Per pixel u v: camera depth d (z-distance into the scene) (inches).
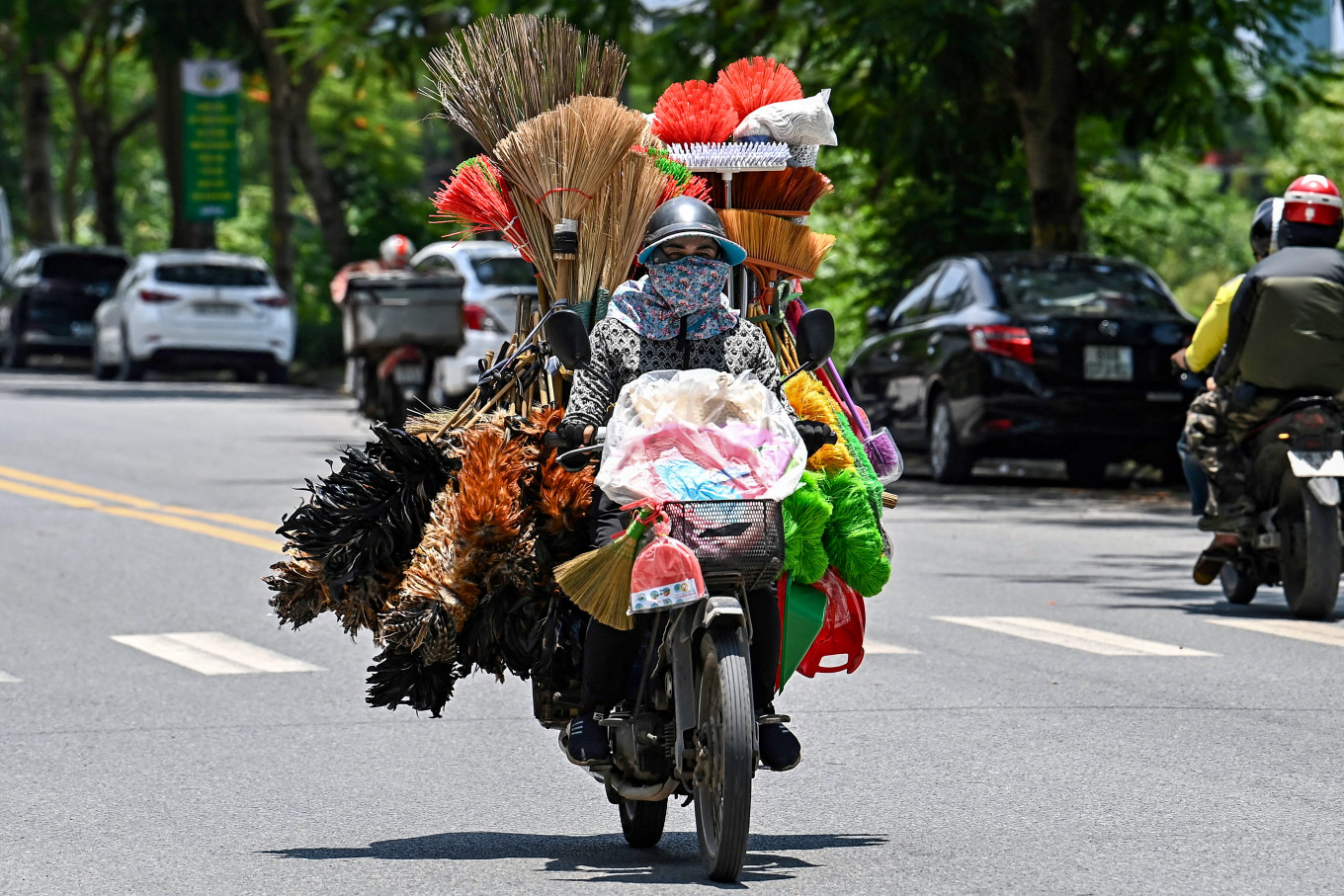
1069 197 2174.0
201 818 645.9
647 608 528.7
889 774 698.8
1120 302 1752.0
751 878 563.2
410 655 593.9
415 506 599.8
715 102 661.3
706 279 563.2
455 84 664.4
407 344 2065.7
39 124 4805.6
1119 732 764.0
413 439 600.1
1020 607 1084.5
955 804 653.9
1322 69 2095.2
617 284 627.5
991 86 2087.8
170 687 879.1
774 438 549.6
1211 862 573.9
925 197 2461.9
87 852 600.1
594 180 627.2
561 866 584.7
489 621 581.9
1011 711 807.1
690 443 541.3
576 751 574.2
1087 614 1058.7
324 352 3690.9
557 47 665.0
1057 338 1685.5
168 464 1866.4
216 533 1398.9
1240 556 1077.1
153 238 7568.9
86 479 1740.9
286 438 2156.7
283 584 611.5
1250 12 2027.6
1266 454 1048.8
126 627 1035.9
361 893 552.4
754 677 565.3
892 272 2501.2
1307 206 1053.8
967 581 1179.9
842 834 616.7
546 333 561.9
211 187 3887.8
